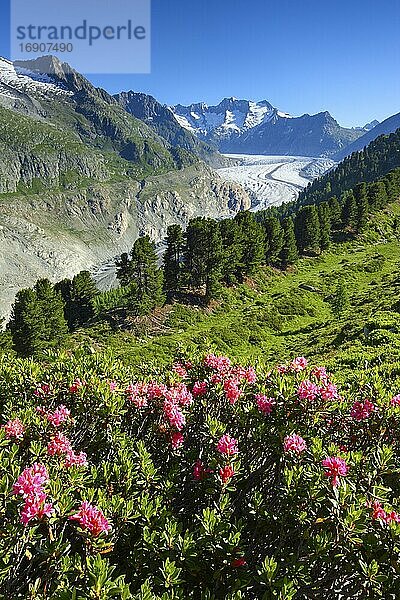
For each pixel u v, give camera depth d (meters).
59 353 8.66
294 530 4.66
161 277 52.56
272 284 62.94
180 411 6.14
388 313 30.25
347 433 6.52
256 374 7.49
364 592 4.19
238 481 5.24
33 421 5.69
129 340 45.59
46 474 4.12
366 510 4.56
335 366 20.50
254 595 4.38
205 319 51.31
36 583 3.54
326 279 61.41
